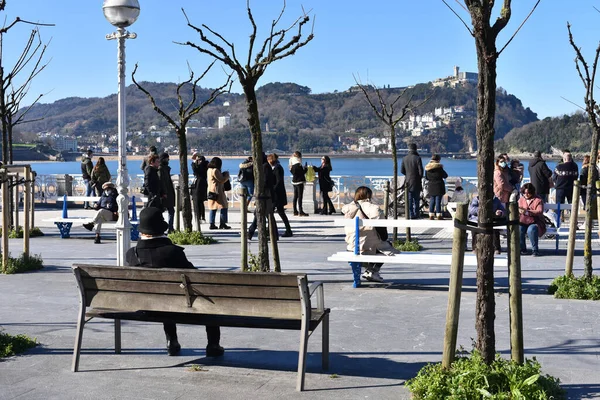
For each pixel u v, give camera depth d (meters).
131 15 12.16
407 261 10.93
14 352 7.33
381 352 7.49
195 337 8.03
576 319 8.96
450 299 5.84
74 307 9.75
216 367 6.86
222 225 20.55
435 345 7.77
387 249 11.35
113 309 6.99
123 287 6.66
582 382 6.34
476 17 5.42
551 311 9.43
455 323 5.84
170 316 6.77
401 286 11.40
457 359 6.01
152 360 7.10
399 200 22.14
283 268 13.26
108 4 12.02
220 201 20.36
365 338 8.09
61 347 7.58
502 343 7.85
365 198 11.59
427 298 10.42
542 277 12.07
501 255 14.00
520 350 6.00
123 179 12.65
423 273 12.66
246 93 10.03
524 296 10.43
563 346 7.69
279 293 6.24
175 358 7.18
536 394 5.48
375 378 6.52
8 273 12.44
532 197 14.76
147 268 6.50
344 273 12.68
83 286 6.78
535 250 14.65
